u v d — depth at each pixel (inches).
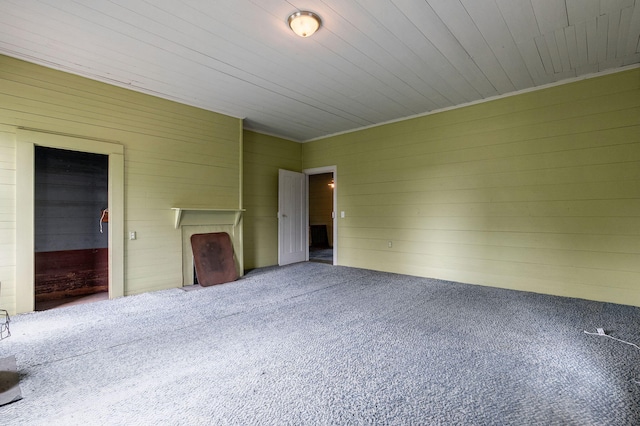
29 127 130.0
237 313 129.3
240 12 100.8
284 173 251.1
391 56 129.9
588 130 147.1
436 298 150.9
